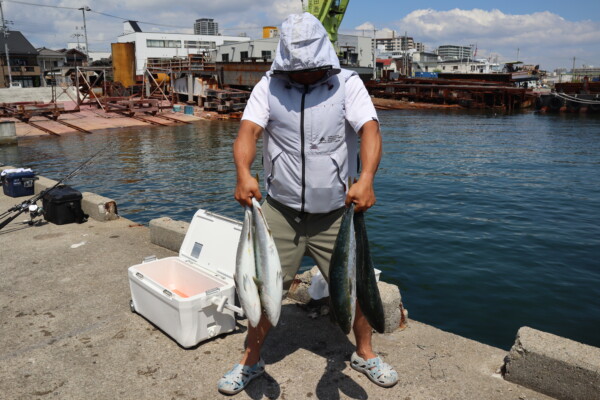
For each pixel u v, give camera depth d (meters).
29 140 28.94
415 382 2.86
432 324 5.95
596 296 6.85
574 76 104.56
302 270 8.05
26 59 69.94
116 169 19.47
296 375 2.95
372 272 2.34
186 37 84.62
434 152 24.05
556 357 2.67
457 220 11.27
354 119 2.40
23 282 4.56
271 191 2.61
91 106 43.41
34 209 6.50
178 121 38.16
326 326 3.60
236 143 2.40
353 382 2.86
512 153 23.72
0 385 2.91
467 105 56.75
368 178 2.22
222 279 3.61
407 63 93.31
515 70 85.88
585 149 25.08
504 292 6.97
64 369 3.08
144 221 11.46
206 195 14.55
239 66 42.34
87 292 4.31
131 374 3.01
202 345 3.37
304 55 2.23
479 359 3.13
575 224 11.00
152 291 3.47
